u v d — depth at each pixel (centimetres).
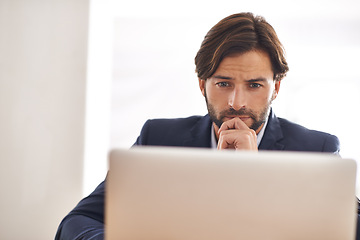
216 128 135
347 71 377
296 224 71
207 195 71
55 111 335
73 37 335
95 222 104
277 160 71
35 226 332
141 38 377
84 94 336
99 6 343
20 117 334
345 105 380
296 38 370
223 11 358
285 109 385
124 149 73
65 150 334
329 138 138
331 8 346
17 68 334
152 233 73
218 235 72
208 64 123
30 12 334
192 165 72
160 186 72
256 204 71
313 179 71
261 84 122
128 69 378
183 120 150
